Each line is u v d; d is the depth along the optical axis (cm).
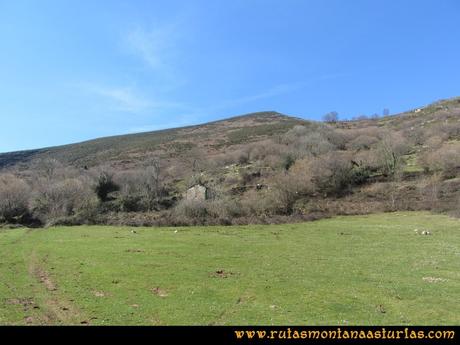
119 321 1792
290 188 6397
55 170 9569
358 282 2380
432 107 14288
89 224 5453
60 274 2630
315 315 1844
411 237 3825
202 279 2469
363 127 12962
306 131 11725
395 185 6769
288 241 3844
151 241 3859
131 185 7619
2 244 3856
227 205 5722
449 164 7000
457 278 2425
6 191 6231
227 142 15350
